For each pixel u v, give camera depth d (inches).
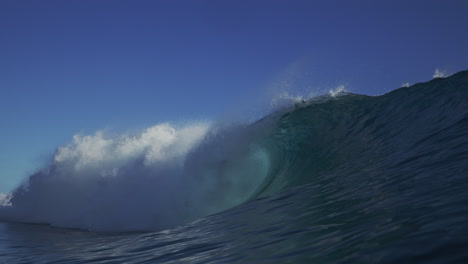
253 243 159.3
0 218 626.2
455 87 444.8
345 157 404.5
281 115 614.5
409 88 550.9
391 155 305.4
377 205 163.3
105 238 350.6
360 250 101.3
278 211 240.1
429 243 90.0
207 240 197.6
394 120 453.4
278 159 513.3
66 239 364.8
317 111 613.3
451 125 300.5
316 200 237.6
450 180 161.8
